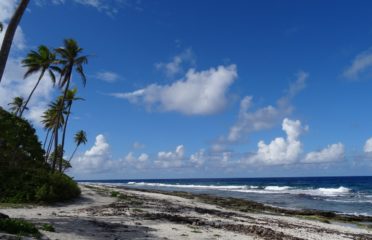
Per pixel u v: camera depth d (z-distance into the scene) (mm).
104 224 17016
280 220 30641
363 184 134875
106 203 30672
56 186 28969
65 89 40844
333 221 35281
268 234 18797
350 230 27359
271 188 110438
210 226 20281
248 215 32812
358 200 63719
